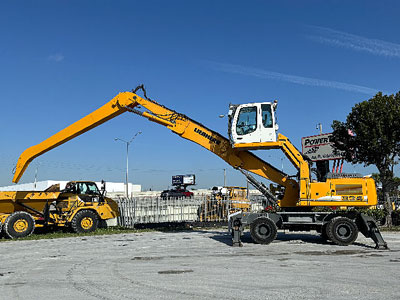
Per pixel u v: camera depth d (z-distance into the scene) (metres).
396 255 10.38
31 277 7.84
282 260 9.57
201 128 15.06
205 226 21.52
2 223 16.47
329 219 13.09
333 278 7.31
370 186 12.92
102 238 15.81
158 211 21.59
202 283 6.97
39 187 63.09
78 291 6.51
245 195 23.61
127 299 5.93
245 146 13.44
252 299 5.82
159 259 9.98
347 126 20.19
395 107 18.72
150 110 14.84
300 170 13.27
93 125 15.02
